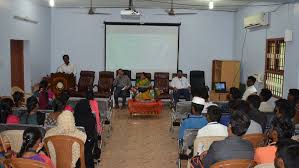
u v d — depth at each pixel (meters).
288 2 7.39
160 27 11.61
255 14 9.30
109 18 11.54
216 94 9.95
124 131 7.42
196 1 9.55
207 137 3.48
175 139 6.81
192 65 11.78
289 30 7.13
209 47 11.76
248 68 10.19
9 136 3.65
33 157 2.77
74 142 3.56
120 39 11.60
